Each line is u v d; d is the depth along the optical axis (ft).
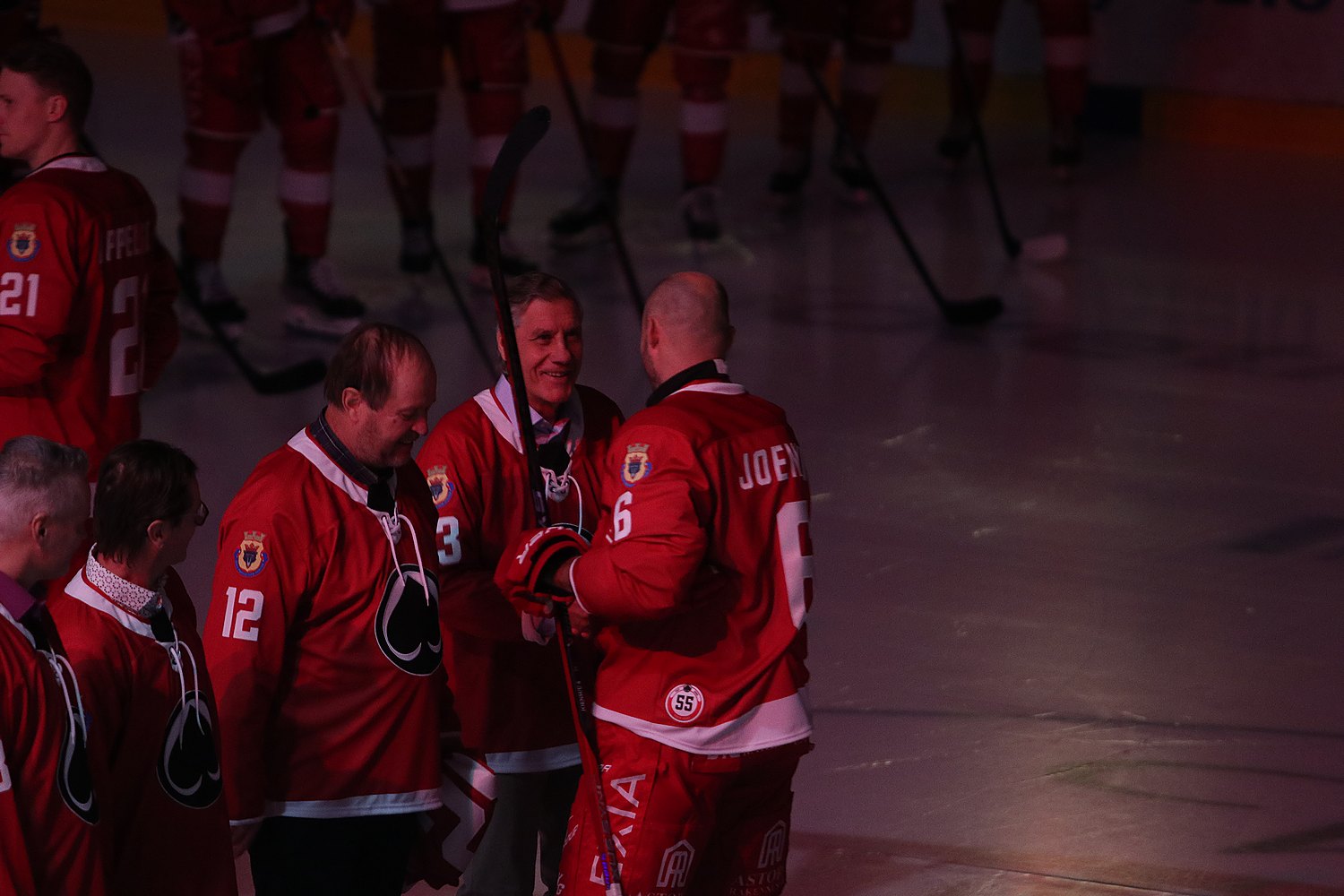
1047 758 32.65
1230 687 35.81
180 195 56.85
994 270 69.62
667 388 22.13
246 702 20.68
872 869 28.53
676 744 21.18
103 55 103.71
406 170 65.51
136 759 18.94
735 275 68.23
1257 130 91.09
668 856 21.35
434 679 22.07
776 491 21.67
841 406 53.78
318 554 20.93
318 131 57.57
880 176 84.84
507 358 23.32
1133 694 35.40
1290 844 29.55
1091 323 62.95
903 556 42.50
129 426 29.25
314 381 54.19
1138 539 43.88
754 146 90.33
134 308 29.12
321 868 21.67
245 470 46.68
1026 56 95.30
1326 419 53.31
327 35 58.13
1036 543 43.52
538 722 24.50
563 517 24.54
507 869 25.16
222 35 54.29
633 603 20.49
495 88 63.26
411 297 64.03
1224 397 55.26
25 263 27.04
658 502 20.59
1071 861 28.91
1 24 49.60
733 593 21.47
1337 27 87.86
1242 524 45.06
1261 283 67.97
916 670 36.37
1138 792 31.37
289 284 59.72
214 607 20.86
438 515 23.68
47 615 17.62
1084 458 49.83
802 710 21.97
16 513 17.20
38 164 28.40
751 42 100.78
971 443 50.80
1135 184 83.82
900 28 77.36
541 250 70.90
